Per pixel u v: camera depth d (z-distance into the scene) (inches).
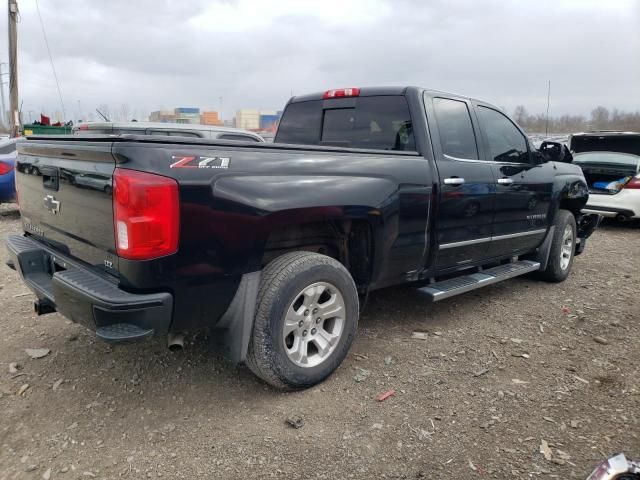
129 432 111.3
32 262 132.4
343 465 101.5
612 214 382.6
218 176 107.2
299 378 125.2
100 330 100.5
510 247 200.5
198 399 125.0
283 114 203.2
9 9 724.7
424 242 156.5
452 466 101.4
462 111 176.2
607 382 136.4
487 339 164.6
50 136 126.1
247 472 99.1
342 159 133.6
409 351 153.9
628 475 79.3
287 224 119.0
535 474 99.2
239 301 115.2
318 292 127.3
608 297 213.5
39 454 103.7
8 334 160.4
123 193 97.5
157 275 101.3
